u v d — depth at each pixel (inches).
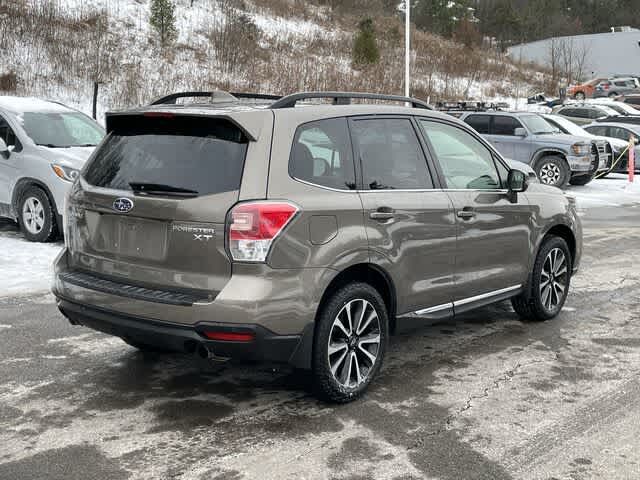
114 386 185.6
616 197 669.9
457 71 1494.8
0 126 391.5
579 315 262.5
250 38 1170.0
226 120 158.4
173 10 1179.9
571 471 143.3
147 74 963.3
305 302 158.6
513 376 197.8
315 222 160.9
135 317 160.4
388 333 184.7
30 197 372.5
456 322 252.4
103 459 145.6
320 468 142.9
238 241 152.1
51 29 965.8
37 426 161.0
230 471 141.1
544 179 704.4
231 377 193.5
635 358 214.4
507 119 724.7
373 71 1181.1
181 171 161.3
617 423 166.7
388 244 178.4
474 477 140.3
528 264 235.6
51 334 228.1
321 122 172.6
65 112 413.7
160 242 161.2
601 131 895.1
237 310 150.9
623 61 2373.3
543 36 2628.0
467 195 206.2
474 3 2605.8
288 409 172.2
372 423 165.0
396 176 187.0
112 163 174.4
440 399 180.4
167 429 160.1
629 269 345.1
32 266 322.0
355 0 1737.2
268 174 156.6
